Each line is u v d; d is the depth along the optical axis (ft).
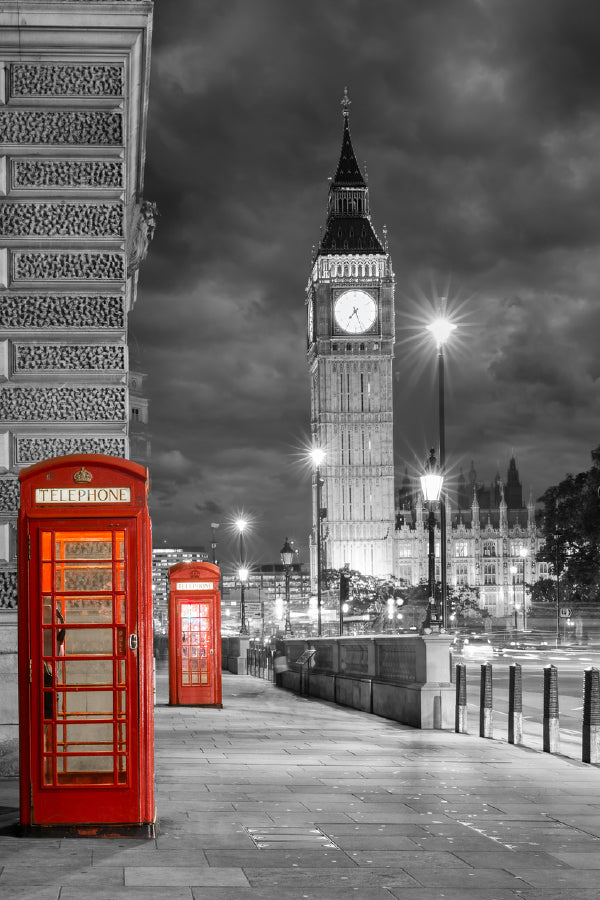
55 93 39.63
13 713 37.68
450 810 33.99
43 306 39.11
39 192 39.34
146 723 28.02
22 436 38.55
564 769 46.11
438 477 86.48
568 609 333.42
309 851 26.96
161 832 29.04
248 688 119.44
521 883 24.07
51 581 27.89
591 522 334.65
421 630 75.92
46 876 23.62
